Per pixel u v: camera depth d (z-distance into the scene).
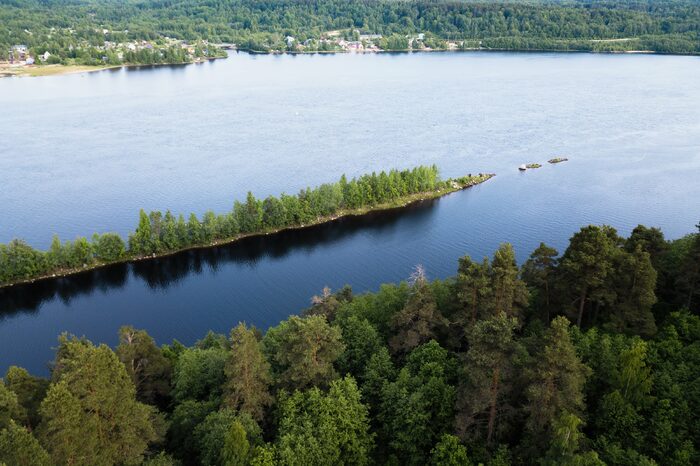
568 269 98.44
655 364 84.38
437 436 78.19
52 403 66.50
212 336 128.00
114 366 73.81
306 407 81.06
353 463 77.69
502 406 78.19
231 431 71.38
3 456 63.16
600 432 75.94
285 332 94.75
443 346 98.12
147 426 76.69
